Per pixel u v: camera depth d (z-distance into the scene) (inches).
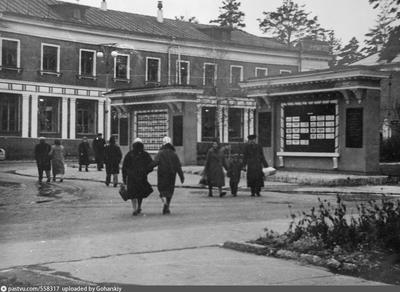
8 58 1839.3
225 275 295.9
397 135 1078.4
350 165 964.0
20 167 1480.1
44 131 1929.1
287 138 1070.4
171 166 576.1
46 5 2009.1
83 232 450.9
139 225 490.3
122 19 2212.1
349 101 960.9
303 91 1013.8
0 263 330.0
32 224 500.1
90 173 1199.6
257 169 767.1
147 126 1360.7
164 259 338.6
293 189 853.2
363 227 355.9
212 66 2301.9
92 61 2038.6
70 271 308.5
